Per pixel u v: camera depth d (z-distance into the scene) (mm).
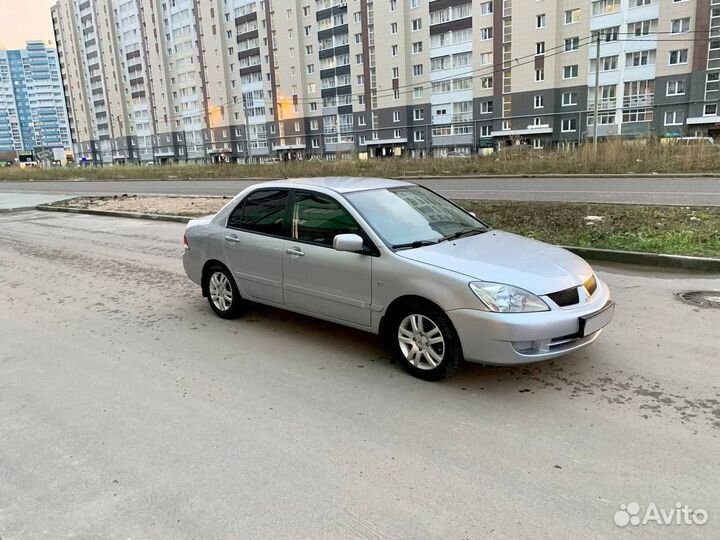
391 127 70688
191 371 4441
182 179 36000
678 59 50188
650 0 50250
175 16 92938
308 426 3490
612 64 53156
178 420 3613
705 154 21719
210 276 5945
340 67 74250
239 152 89812
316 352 4785
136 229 13117
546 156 25641
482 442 3238
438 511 2629
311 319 5723
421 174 26359
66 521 2637
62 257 9781
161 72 97875
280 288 5133
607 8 52188
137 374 4410
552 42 55062
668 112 51562
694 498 2674
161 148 103125
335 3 72250
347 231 4574
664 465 2939
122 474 3014
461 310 3807
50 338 5371
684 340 4707
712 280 6621
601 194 14727
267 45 81188
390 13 67000
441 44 64375
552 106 56375
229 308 5762
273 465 3061
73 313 6211
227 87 88438
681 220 9609
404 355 4238
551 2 54312
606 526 2496
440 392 3928
